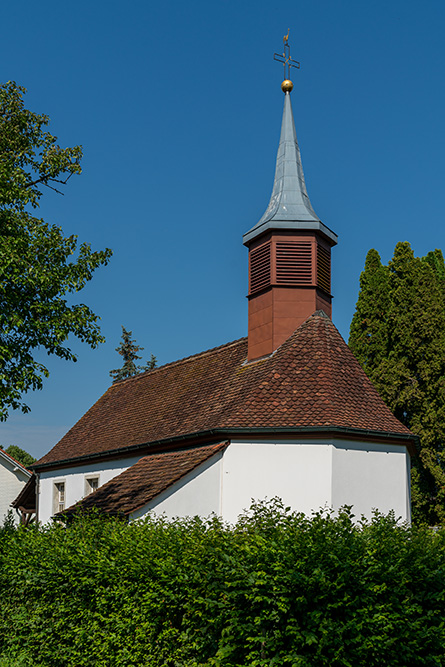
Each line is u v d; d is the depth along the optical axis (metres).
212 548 7.69
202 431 16.16
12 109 15.39
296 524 7.96
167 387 23.45
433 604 7.21
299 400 15.83
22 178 14.11
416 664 7.10
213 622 7.34
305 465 15.07
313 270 18.44
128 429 22.47
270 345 18.23
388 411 16.62
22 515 31.64
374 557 7.18
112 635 8.75
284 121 20.92
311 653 6.86
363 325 34.06
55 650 10.12
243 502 15.24
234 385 18.31
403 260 32.53
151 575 8.17
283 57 21.69
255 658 7.01
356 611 6.85
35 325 12.99
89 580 9.16
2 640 11.51
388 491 15.82
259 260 19.08
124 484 16.98
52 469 25.58
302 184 20.11
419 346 30.95
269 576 6.98
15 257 12.29
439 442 30.14
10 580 11.26
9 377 12.89
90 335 14.29
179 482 15.07
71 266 13.96
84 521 11.71
